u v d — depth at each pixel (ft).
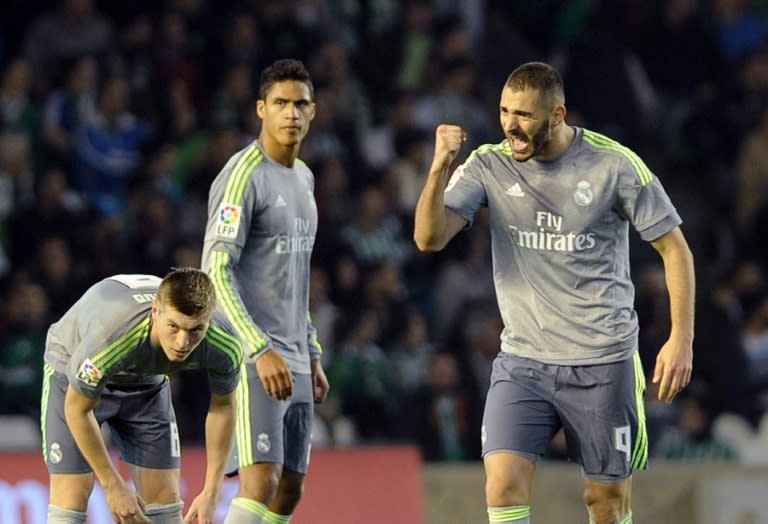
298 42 162.20
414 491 126.93
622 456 78.54
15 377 127.75
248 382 82.53
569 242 77.66
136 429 80.02
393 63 171.42
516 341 79.05
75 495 78.79
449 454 137.69
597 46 175.73
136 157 150.71
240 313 79.92
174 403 128.98
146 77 155.22
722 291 160.45
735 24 190.80
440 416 138.10
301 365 84.84
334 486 124.36
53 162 147.23
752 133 180.45
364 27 174.29
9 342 128.98
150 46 157.99
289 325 84.23
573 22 188.75
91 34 155.43
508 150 79.30
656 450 142.92
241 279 83.35
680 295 77.36
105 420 79.61
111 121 149.69
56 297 132.57
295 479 85.92
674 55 185.37
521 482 77.36
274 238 83.35
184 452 119.85
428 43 173.99
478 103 173.27
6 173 142.51
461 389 140.67
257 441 82.23
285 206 83.51
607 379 77.87
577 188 77.41
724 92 184.14
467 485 128.77
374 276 144.46
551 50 190.19
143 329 71.92
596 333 77.87
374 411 137.08
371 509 124.98
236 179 82.38
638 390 79.05
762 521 135.33
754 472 135.95
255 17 162.91
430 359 141.38
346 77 165.27
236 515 81.82
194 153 150.92
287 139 83.05
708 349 149.28
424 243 77.71
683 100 184.85
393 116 165.17
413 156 161.79
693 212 176.86
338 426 134.51
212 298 69.67
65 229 138.41
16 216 138.82
